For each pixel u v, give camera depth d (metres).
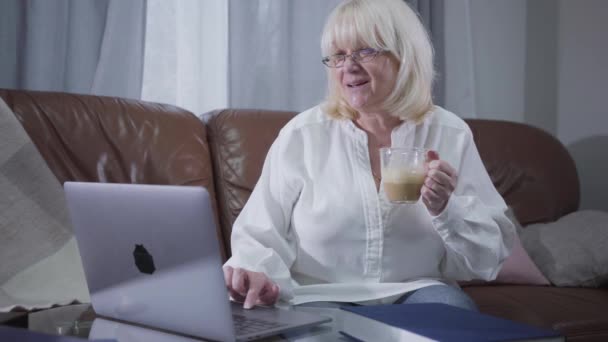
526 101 3.17
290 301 1.34
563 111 3.06
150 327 0.99
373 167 1.50
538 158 2.52
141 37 2.27
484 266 1.40
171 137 1.95
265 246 1.46
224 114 2.11
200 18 2.44
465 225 1.35
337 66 1.46
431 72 1.53
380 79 1.44
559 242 2.19
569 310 1.78
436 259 1.46
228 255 1.98
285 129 1.58
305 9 2.57
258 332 0.92
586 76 2.97
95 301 1.06
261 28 2.48
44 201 1.38
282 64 2.51
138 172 1.85
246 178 2.02
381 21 1.42
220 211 2.01
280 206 1.51
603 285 2.15
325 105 1.58
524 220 2.41
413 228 1.43
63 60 2.15
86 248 1.02
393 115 1.49
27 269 1.30
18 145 1.39
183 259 0.87
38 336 0.83
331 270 1.46
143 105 1.97
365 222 1.42
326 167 1.50
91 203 0.96
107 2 2.20
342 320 1.06
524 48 3.14
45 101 1.78
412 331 0.83
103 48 2.18
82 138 1.79
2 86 2.08
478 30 3.07
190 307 0.90
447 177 1.26
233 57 2.42
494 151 2.45
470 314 0.95
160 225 0.88
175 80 2.41
